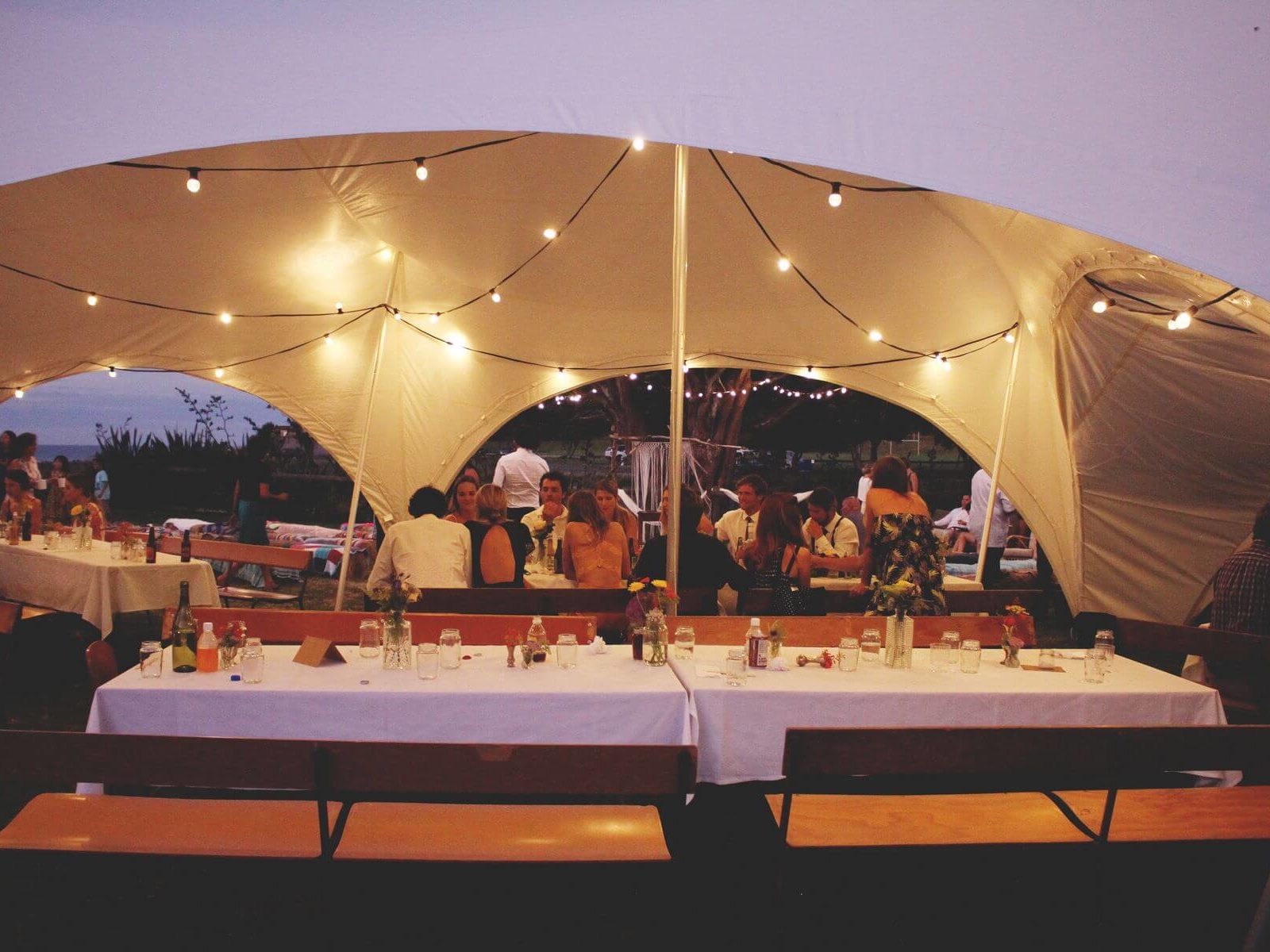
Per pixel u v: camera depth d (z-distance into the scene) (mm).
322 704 3682
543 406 17750
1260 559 5246
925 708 3891
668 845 4062
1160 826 3395
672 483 5254
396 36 2898
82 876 3711
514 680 3902
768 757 3822
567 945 3234
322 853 2963
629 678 3963
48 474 16266
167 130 2918
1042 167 2783
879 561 5062
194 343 9906
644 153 7047
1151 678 4270
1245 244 2695
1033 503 8883
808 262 8391
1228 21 2693
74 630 7762
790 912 3514
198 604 7191
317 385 10430
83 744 2910
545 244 8461
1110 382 6777
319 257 8734
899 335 9164
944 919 3490
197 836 3076
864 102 2842
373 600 4031
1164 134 2730
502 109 2908
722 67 2877
